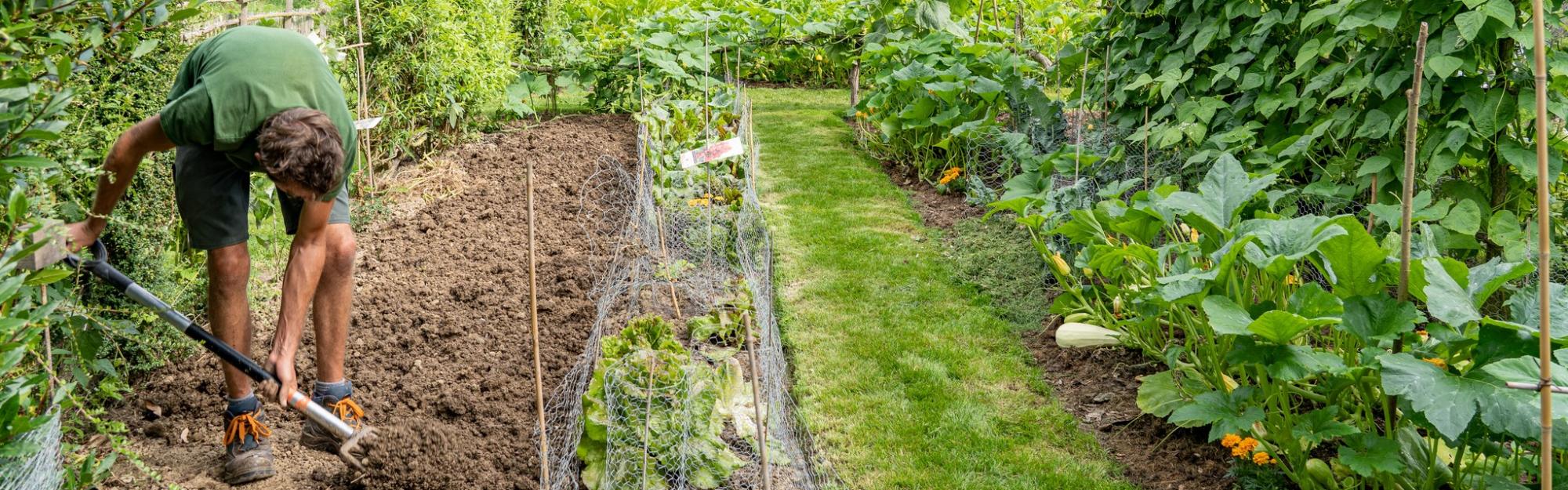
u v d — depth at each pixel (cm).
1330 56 480
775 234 602
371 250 542
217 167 306
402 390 381
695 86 828
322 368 338
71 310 308
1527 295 297
